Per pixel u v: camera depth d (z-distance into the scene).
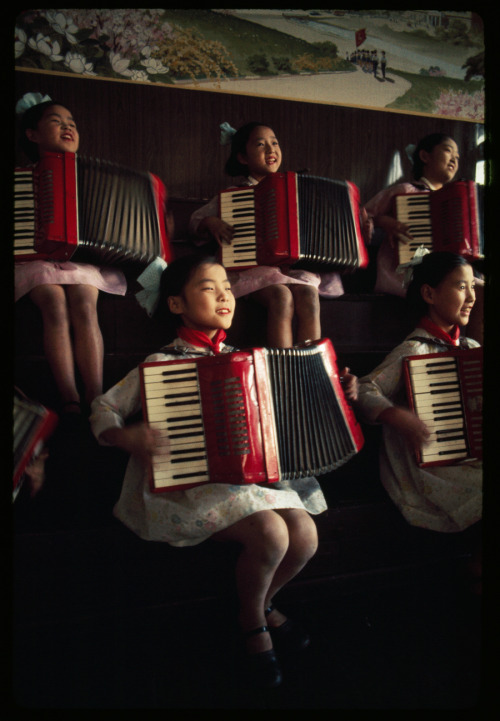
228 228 2.31
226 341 2.29
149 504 1.53
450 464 1.86
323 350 1.72
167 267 1.82
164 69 3.48
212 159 3.62
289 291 2.28
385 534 1.95
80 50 3.31
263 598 1.50
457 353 1.89
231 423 1.47
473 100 4.12
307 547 1.58
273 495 1.56
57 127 2.31
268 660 1.47
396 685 1.50
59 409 1.82
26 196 1.95
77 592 1.59
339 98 3.84
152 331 2.19
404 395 2.06
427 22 3.99
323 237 2.30
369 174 3.97
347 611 1.85
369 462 2.11
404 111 3.98
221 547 1.71
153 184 2.22
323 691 1.47
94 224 1.98
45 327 1.89
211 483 1.53
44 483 1.72
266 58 3.68
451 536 2.04
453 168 3.06
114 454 1.80
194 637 1.68
